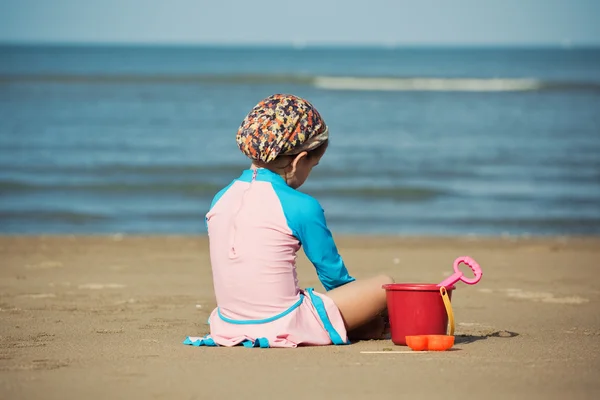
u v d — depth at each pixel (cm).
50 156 2312
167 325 616
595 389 398
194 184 1916
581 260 1073
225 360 466
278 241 514
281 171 532
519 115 3741
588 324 634
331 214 1611
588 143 2745
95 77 6025
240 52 15225
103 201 1709
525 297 784
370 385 404
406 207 1691
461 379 417
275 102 524
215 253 528
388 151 2525
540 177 2070
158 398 383
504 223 1527
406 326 511
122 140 2714
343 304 525
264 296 511
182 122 3303
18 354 489
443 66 9144
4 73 6369
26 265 988
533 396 385
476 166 2247
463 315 681
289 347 505
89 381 415
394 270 979
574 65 9512
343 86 5716
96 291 803
